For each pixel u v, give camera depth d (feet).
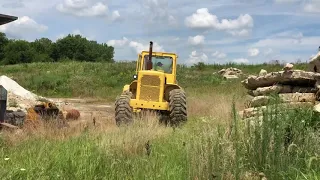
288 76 27.94
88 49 347.36
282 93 28.30
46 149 18.98
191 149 16.34
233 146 15.89
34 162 16.35
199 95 55.67
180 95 32.65
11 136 22.59
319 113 18.97
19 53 310.24
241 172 14.83
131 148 19.29
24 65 126.11
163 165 16.34
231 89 62.49
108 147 18.93
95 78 93.66
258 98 27.30
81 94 78.28
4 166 15.74
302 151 15.80
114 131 24.45
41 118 27.61
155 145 20.24
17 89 50.14
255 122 17.75
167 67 37.32
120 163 16.33
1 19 28.45
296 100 26.18
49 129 25.32
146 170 15.69
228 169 14.64
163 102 33.35
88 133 23.36
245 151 16.19
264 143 15.85
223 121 23.99
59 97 75.92
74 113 37.09
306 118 18.15
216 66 120.37
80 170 15.19
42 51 341.21
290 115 17.39
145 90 33.68
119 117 31.55
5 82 50.49
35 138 22.90
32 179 14.40
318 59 28.22
